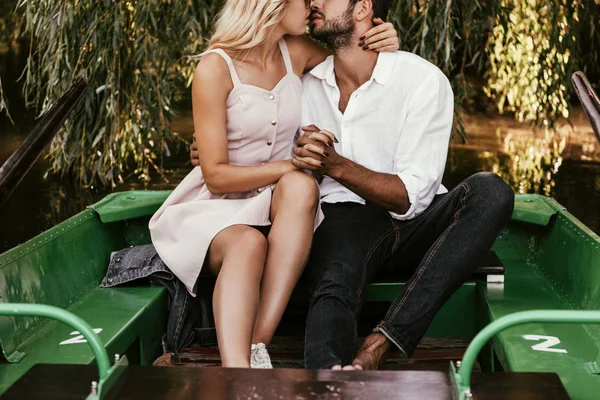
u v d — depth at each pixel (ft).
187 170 30.22
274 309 7.68
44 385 5.46
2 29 38.19
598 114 7.99
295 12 8.48
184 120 38.04
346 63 9.08
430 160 8.79
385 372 5.49
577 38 19.70
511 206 8.14
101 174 21.11
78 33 17.87
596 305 8.05
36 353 7.37
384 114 9.04
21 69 41.04
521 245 10.69
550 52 19.39
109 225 10.61
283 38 9.16
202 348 8.89
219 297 7.24
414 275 8.01
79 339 7.68
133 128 19.12
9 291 7.68
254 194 8.57
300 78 9.34
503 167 30.99
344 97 9.28
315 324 7.66
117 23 17.46
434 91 8.83
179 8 18.37
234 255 7.52
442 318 9.34
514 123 40.65
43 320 8.18
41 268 8.46
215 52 8.38
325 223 8.90
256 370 5.53
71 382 5.49
